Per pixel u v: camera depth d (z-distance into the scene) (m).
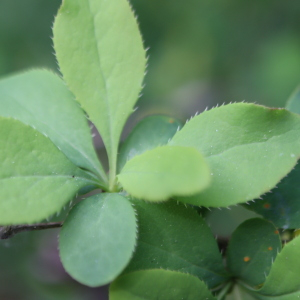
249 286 0.26
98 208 0.24
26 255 0.39
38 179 0.25
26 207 0.24
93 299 0.39
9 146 0.24
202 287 0.24
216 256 0.25
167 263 0.25
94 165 0.26
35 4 0.56
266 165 0.25
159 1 0.59
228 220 0.34
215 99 0.58
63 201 0.25
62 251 0.24
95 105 0.26
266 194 0.26
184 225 0.25
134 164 0.25
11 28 0.56
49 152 0.25
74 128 0.26
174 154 0.24
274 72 0.55
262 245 0.26
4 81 0.27
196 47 0.60
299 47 0.56
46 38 0.57
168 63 0.60
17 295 0.40
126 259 0.24
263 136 0.25
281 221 0.26
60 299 0.39
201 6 0.59
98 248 0.24
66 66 0.26
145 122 0.28
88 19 0.26
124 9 0.26
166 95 0.59
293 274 0.25
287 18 0.58
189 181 0.23
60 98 0.27
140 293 0.24
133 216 0.24
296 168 0.26
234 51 0.59
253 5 0.59
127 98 0.26
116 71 0.26
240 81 0.58
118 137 0.26
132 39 0.26
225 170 0.25
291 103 0.29
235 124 0.25
